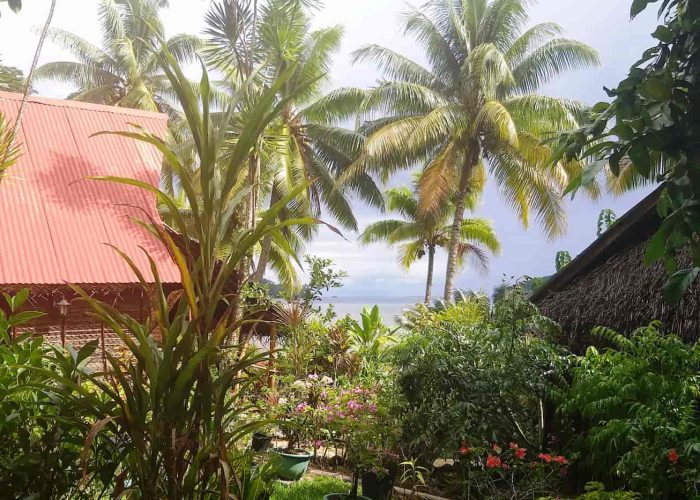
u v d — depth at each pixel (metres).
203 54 9.19
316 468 7.72
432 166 21.08
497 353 6.77
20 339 3.02
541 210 21.20
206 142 2.46
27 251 9.48
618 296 6.70
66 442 2.91
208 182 2.47
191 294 2.38
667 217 1.97
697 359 5.41
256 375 2.66
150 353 2.35
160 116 12.53
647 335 5.75
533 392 6.65
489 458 6.02
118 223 10.44
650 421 5.12
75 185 10.62
